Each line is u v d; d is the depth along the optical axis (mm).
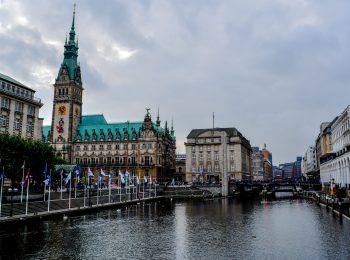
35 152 98062
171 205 124500
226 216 91125
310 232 66125
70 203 99750
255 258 47625
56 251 50062
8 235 59562
